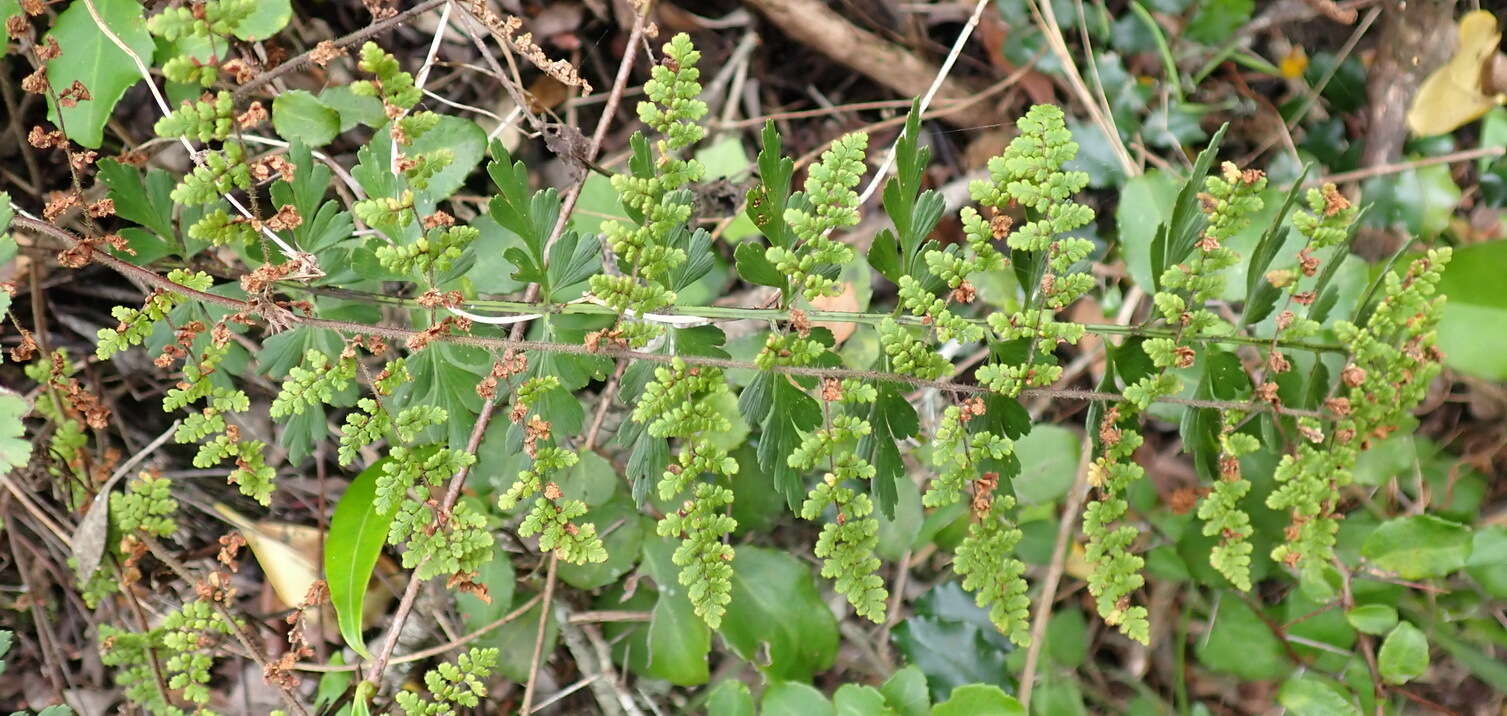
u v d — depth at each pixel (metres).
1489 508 2.37
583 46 2.60
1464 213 2.51
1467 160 2.52
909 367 1.63
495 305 1.78
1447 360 1.96
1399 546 2.02
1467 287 1.98
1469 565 2.05
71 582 2.31
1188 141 2.57
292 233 1.68
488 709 2.41
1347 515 2.25
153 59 2.05
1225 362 1.76
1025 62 2.59
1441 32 2.38
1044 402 2.55
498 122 2.56
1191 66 2.61
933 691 2.29
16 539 2.26
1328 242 1.60
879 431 1.71
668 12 2.63
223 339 1.65
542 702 2.39
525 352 1.72
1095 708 2.38
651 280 1.59
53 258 2.19
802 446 1.65
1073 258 1.59
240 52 2.04
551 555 2.28
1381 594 2.18
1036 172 1.56
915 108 1.55
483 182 2.57
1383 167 2.44
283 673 1.83
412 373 1.71
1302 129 2.62
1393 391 1.71
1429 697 2.35
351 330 1.67
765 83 2.76
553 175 2.57
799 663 2.13
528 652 2.28
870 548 1.68
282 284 1.78
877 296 2.63
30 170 2.24
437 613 2.36
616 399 2.43
